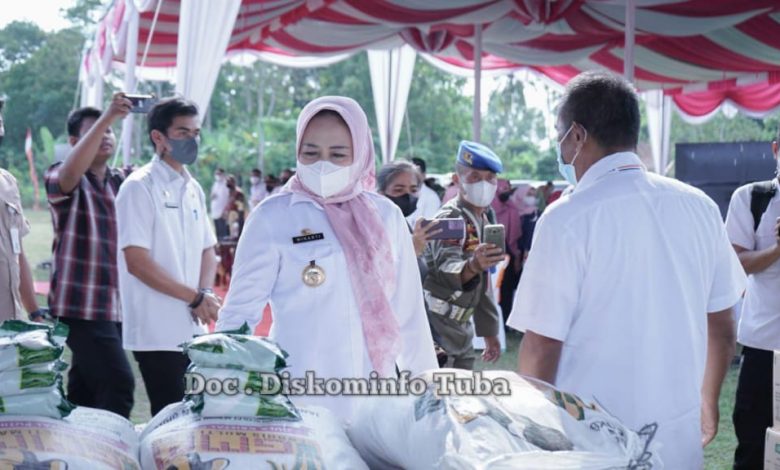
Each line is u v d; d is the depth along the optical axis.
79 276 4.50
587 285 2.41
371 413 2.12
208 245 4.62
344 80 54.53
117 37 10.77
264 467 1.90
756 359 4.03
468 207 4.43
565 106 2.51
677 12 10.89
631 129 2.48
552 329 2.41
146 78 15.01
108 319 4.52
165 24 11.38
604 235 2.39
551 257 2.40
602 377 2.41
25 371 1.90
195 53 7.07
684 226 2.47
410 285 2.88
